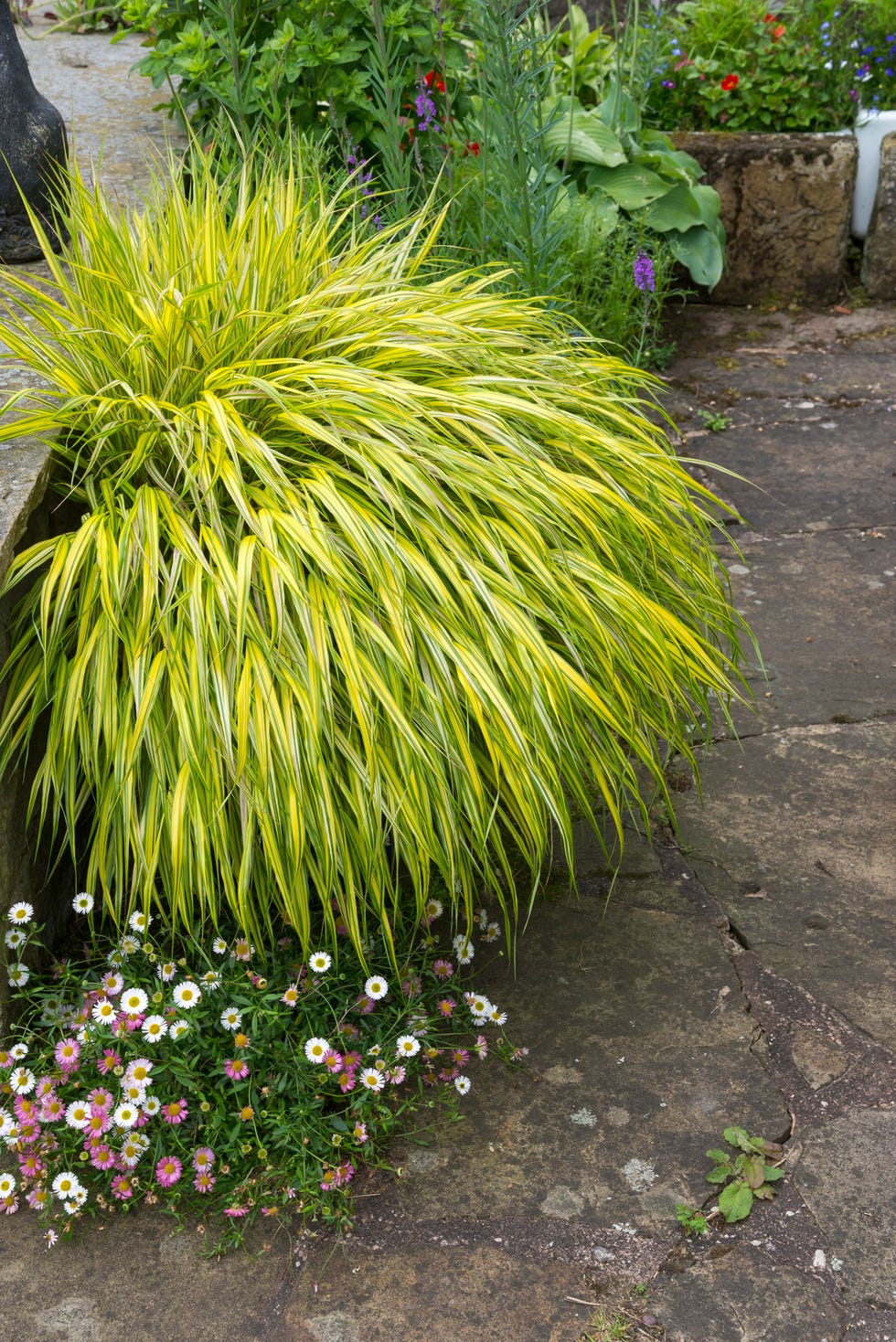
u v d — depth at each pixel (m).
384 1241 1.76
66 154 3.68
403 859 2.31
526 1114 1.95
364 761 1.75
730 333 5.12
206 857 1.67
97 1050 1.83
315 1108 1.83
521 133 3.76
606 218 4.62
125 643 1.74
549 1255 1.74
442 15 4.03
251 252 2.21
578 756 1.91
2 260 3.59
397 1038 1.91
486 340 2.30
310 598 1.75
